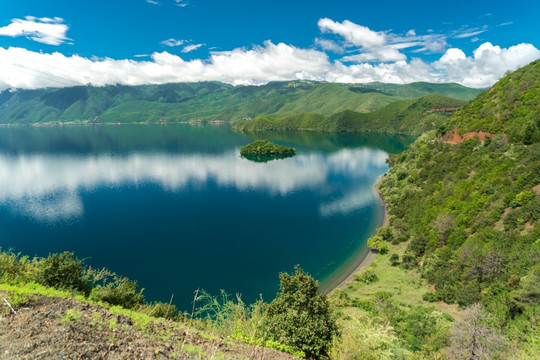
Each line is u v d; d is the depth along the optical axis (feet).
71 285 78.79
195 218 410.31
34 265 84.33
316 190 537.24
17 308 38.81
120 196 518.78
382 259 261.24
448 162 383.86
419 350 113.60
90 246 319.68
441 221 252.21
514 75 433.07
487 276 169.89
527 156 274.77
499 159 298.15
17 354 28.89
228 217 413.18
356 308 174.50
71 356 30.04
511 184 248.73
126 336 37.99
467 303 158.61
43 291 47.67
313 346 65.62
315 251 303.48
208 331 55.21
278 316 71.87
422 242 250.16
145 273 264.52
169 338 41.47
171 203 480.23
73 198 504.02
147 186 588.50
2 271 73.87
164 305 91.61
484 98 453.99
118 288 91.15
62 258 82.23
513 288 146.10
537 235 176.76
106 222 392.68
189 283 248.32
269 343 60.59
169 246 320.70
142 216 418.10
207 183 612.29
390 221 346.95
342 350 67.46
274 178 645.51
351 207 432.25
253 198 503.20
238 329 58.85
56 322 36.50
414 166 468.75
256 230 363.97
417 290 198.49
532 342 87.20
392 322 141.90
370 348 73.26
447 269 200.54
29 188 567.18
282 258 291.38
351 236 334.24
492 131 379.35
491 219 220.64
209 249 313.12
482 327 96.02
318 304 74.79
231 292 235.81
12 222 387.96
